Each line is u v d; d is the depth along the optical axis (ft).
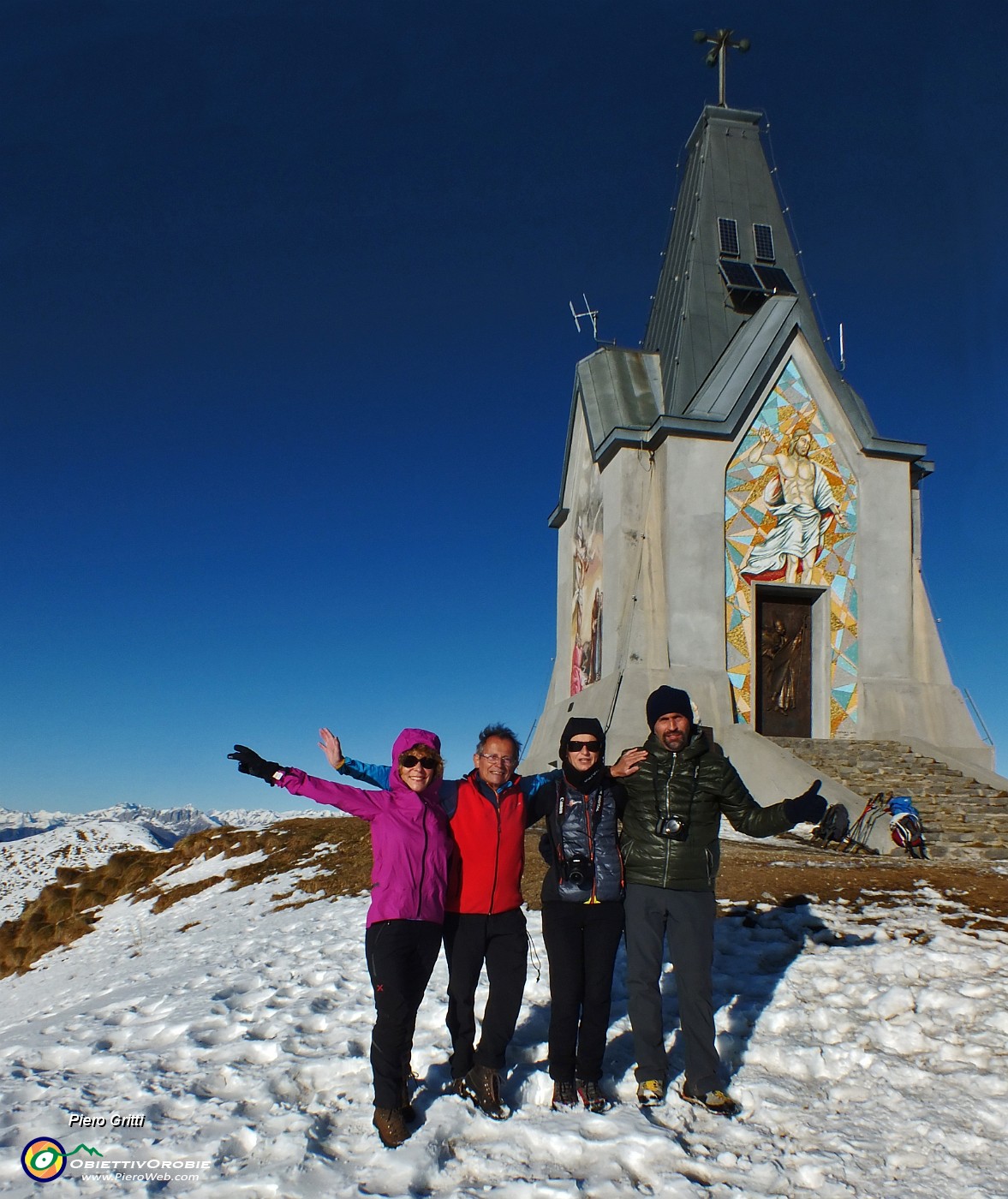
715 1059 19.49
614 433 78.54
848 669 78.07
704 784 20.15
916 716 76.95
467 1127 18.20
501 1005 18.99
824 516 79.00
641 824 20.03
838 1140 18.02
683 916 19.80
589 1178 16.48
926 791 63.21
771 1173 16.79
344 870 53.57
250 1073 20.81
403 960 18.20
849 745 71.92
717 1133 18.40
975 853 52.11
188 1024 24.89
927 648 79.66
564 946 19.47
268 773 19.21
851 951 28.04
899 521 79.92
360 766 20.16
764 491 77.92
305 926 39.29
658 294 95.66
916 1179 16.70
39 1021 34.04
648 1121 18.52
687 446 76.07
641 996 19.72
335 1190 15.80
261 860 63.72
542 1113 18.93
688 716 20.34
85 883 72.84
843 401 79.87
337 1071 20.84
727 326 86.94
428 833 19.15
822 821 19.69
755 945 29.35
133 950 49.34
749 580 76.69
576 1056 19.84
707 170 92.32
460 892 19.52
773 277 88.17
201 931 47.65
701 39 96.68
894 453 80.28
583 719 20.24
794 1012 23.98
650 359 90.33
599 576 81.92
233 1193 15.66
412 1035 18.88
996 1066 20.80
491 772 19.89
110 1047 24.00
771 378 79.30
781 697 77.92
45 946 63.05
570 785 20.10
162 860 72.33
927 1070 20.81
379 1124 17.52
